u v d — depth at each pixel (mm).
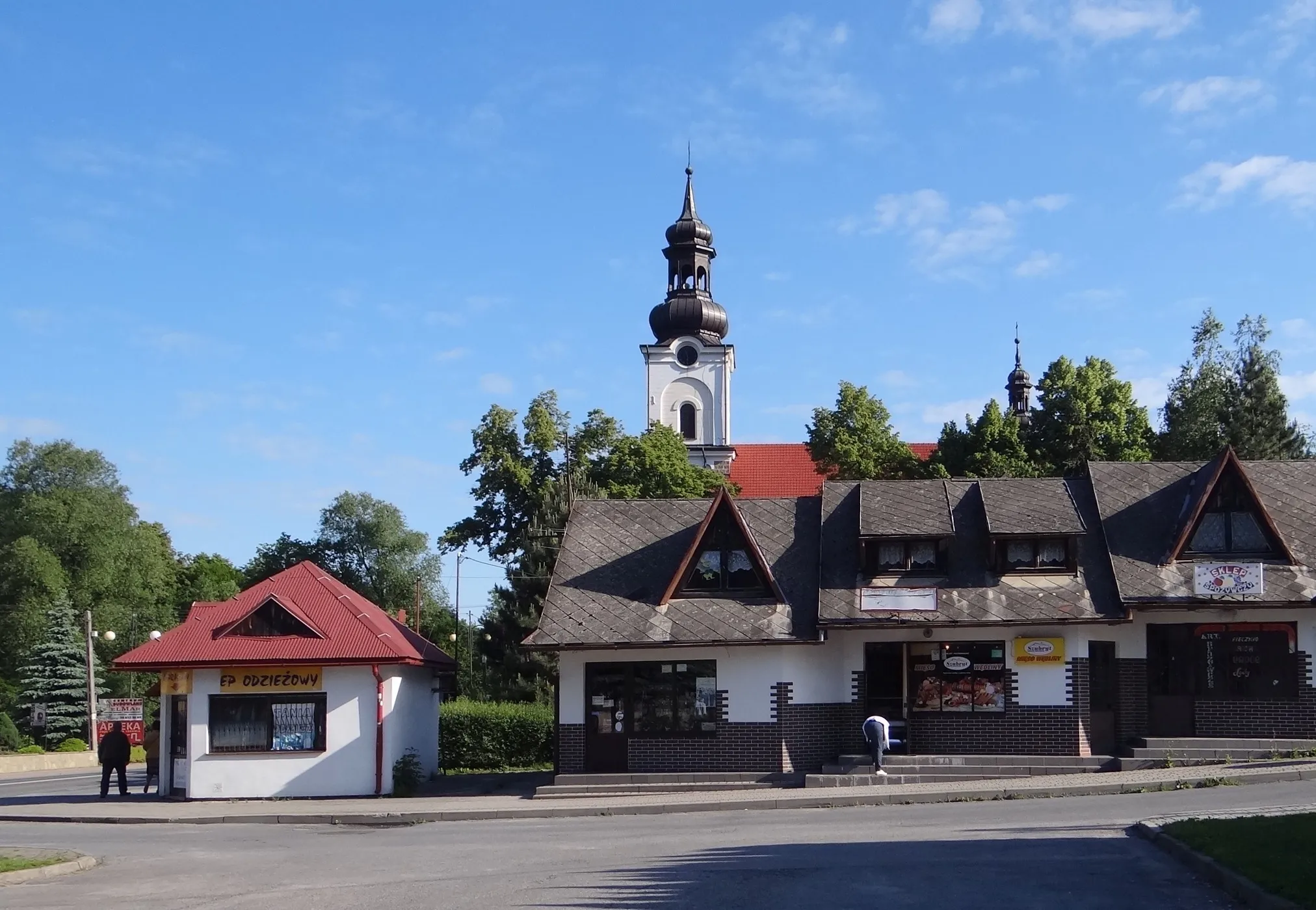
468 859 19156
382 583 98438
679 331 83125
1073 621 30000
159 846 23609
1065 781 26859
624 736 31578
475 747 42656
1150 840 17500
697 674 31594
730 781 30547
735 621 31609
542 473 61969
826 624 30719
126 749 35750
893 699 31484
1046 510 32125
